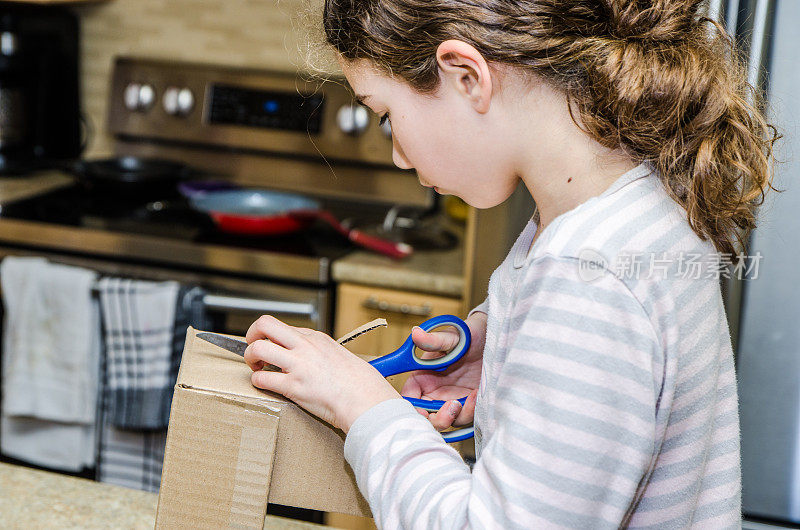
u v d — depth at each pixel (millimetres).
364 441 690
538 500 600
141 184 2441
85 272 2062
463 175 727
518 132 689
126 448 2105
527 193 1854
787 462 1704
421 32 676
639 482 650
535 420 609
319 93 2504
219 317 2090
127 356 2035
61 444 2146
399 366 883
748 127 705
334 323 2096
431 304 1990
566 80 667
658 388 622
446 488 644
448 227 2385
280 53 2623
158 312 2004
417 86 695
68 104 2715
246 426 734
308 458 752
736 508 744
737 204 684
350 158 2506
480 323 947
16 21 2482
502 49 656
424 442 679
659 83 650
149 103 2643
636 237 631
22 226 2195
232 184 2555
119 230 2184
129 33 2729
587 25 670
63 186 2570
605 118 660
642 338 605
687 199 669
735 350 1673
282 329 765
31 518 987
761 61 1529
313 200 2328
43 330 2082
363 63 719
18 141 2566
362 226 2318
